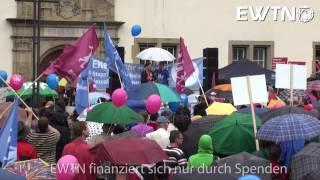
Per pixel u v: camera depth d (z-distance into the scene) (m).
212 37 31.11
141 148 8.07
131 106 13.38
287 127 8.80
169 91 13.33
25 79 29.75
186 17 30.91
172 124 12.30
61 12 30.17
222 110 13.12
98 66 17.50
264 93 10.45
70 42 30.28
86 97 14.67
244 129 9.56
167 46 31.20
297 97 18.11
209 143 8.54
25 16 29.67
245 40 31.23
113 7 30.50
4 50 29.72
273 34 31.44
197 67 20.92
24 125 9.84
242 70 21.47
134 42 30.56
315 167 7.52
